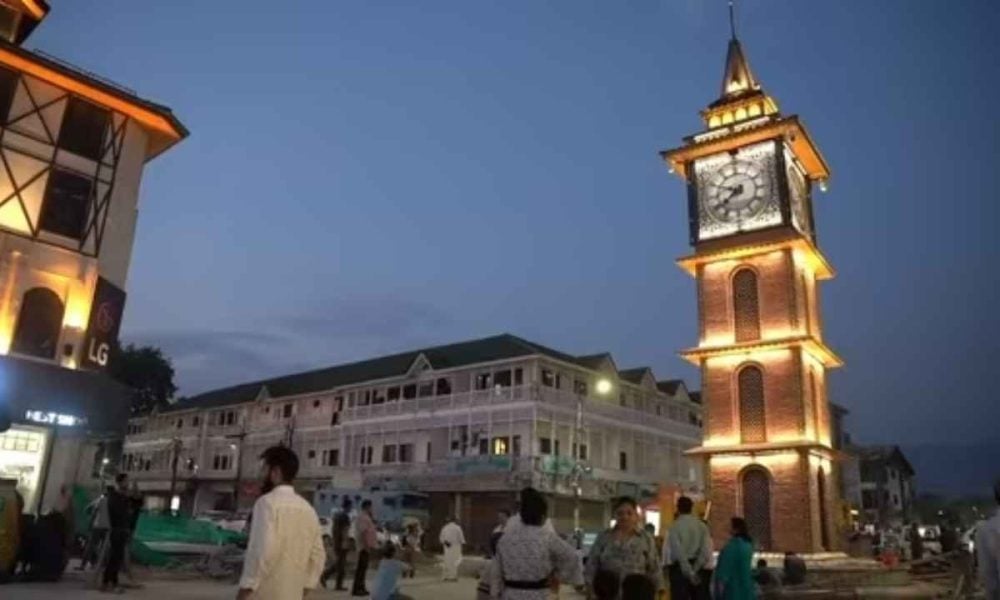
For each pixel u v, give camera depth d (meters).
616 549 8.28
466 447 46.31
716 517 26.75
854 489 66.25
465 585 22.70
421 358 51.50
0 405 19.84
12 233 22.12
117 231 24.95
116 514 15.77
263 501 5.50
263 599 5.26
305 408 59.09
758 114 31.62
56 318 22.81
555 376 47.59
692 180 30.73
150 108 25.86
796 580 20.84
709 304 29.00
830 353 28.88
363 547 17.98
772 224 28.36
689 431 56.31
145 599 14.25
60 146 23.80
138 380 68.94
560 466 42.88
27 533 15.92
